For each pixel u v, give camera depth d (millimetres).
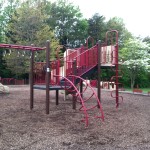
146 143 4105
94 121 5645
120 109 7520
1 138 4195
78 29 33375
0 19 28000
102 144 4008
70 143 4020
